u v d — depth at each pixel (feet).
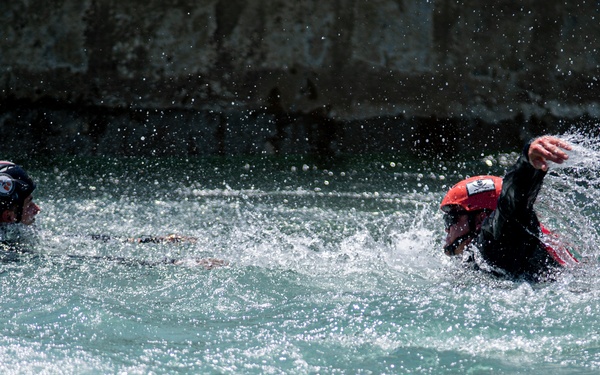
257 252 61.46
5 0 100.37
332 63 102.73
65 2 100.63
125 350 40.11
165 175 90.79
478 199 52.03
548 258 50.21
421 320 44.32
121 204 78.28
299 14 102.68
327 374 37.37
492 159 99.40
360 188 85.92
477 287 49.73
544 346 40.19
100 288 50.80
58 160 96.22
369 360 38.91
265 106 101.65
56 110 99.96
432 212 75.51
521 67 105.09
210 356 39.45
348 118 102.17
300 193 83.35
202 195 82.38
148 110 100.42
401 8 103.81
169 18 101.35
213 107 101.09
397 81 103.35
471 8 104.78
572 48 106.01
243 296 49.85
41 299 48.06
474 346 40.40
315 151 100.94
